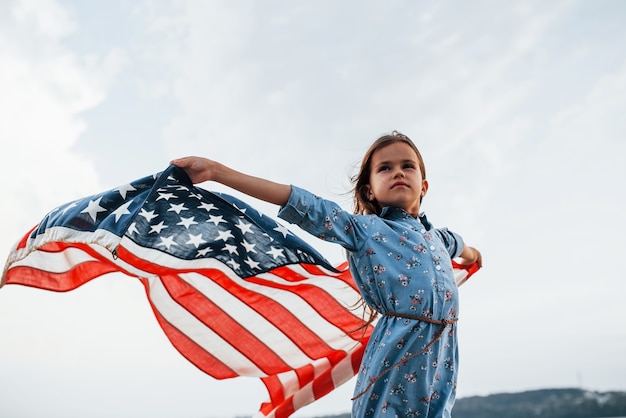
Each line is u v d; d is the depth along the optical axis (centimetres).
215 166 265
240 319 361
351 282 365
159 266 296
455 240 375
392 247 280
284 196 267
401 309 267
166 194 296
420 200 342
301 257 317
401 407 257
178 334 353
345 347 384
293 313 366
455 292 284
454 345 280
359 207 343
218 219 306
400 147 320
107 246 255
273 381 385
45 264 307
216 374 360
